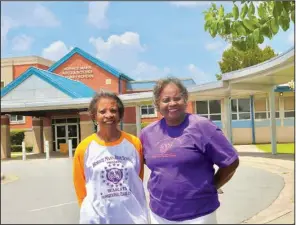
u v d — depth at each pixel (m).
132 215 2.53
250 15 3.84
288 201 5.38
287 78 12.83
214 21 3.86
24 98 6.81
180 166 2.47
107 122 2.57
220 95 14.98
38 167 4.11
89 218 2.48
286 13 3.71
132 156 2.60
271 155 13.66
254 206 4.86
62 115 13.07
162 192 2.53
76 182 2.65
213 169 2.61
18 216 2.43
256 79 12.69
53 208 2.65
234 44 3.98
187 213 2.48
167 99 2.50
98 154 2.56
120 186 2.54
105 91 2.70
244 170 8.89
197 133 2.48
